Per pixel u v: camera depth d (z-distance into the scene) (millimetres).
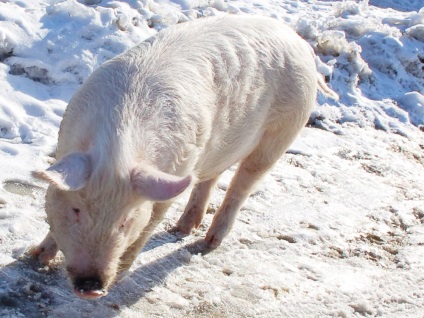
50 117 4203
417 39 6812
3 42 4438
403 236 4160
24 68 4438
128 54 3199
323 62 5898
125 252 3205
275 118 3658
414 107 5906
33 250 3320
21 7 4879
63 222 2881
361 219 4211
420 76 6441
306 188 4371
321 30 6418
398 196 4527
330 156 4797
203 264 3586
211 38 3379
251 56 3439
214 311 3336
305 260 3779
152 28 5215
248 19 3611
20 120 4090
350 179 4582
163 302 3311
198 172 3365
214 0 5984
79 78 4551
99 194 2801
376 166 4816
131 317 3191
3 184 3668
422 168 4980
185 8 5758
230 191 3775
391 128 5523
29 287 3184
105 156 2811
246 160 3764
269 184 4301
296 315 3412
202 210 3783
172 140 3066
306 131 5074
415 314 3562
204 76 3250
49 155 3973
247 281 3539
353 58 5938
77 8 4809
